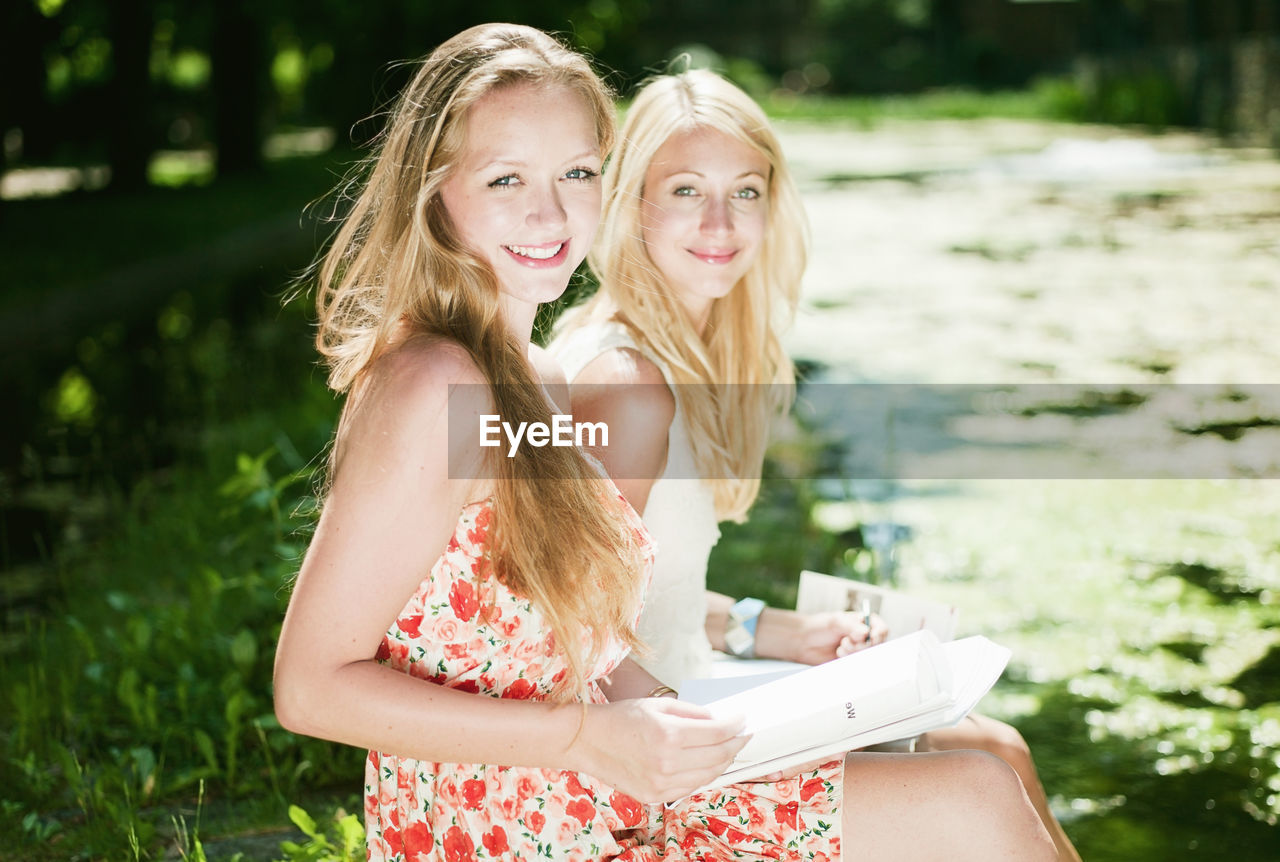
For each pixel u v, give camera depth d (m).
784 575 4.32
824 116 39.41
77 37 18.95
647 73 2.56
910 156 25.25
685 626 2.34
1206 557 4.58
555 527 1.70
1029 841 1.73
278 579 3.55
